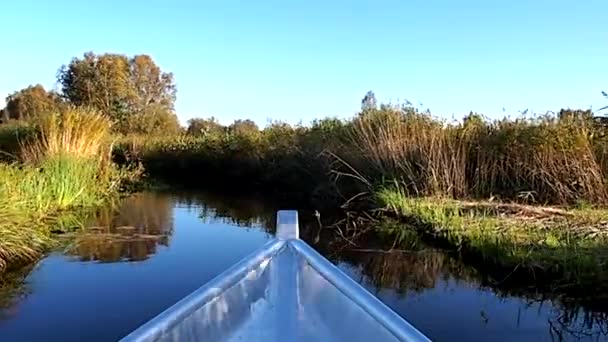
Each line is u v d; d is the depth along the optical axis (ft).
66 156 36.40
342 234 26.86
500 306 16.29
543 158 29.53
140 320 15.29
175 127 114.21
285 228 9.12
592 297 15.58
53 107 51.72
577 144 28.55
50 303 16.65
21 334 14.20
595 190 27.53
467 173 32.91
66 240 25.85
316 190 40.11
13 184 25.90
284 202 41.37
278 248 8.67
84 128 41.29
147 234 28.02
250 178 55.72
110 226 29.89
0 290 17.98
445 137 33.68
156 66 140.36
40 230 25.61
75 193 34.50
